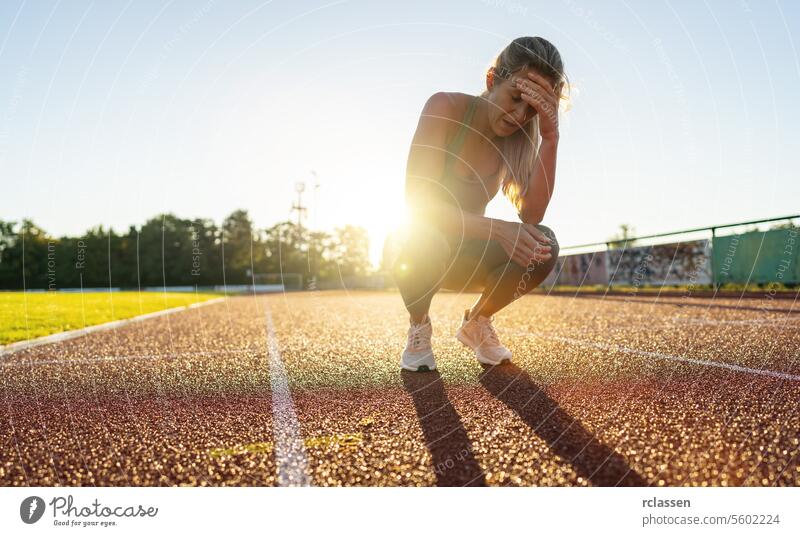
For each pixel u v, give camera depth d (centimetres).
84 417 203
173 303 1319
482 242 272
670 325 477
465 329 299
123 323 719
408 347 289
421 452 154
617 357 302
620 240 988
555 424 174
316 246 2159
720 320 497
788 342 339
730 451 146
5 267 3406
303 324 655
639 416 179
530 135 269
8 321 634
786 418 170
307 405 214
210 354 387
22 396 247
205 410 210
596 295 1145
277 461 152
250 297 1994
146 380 281
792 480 128
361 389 242
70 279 3534
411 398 220
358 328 584
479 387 236
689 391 211
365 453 155
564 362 293
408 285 269
